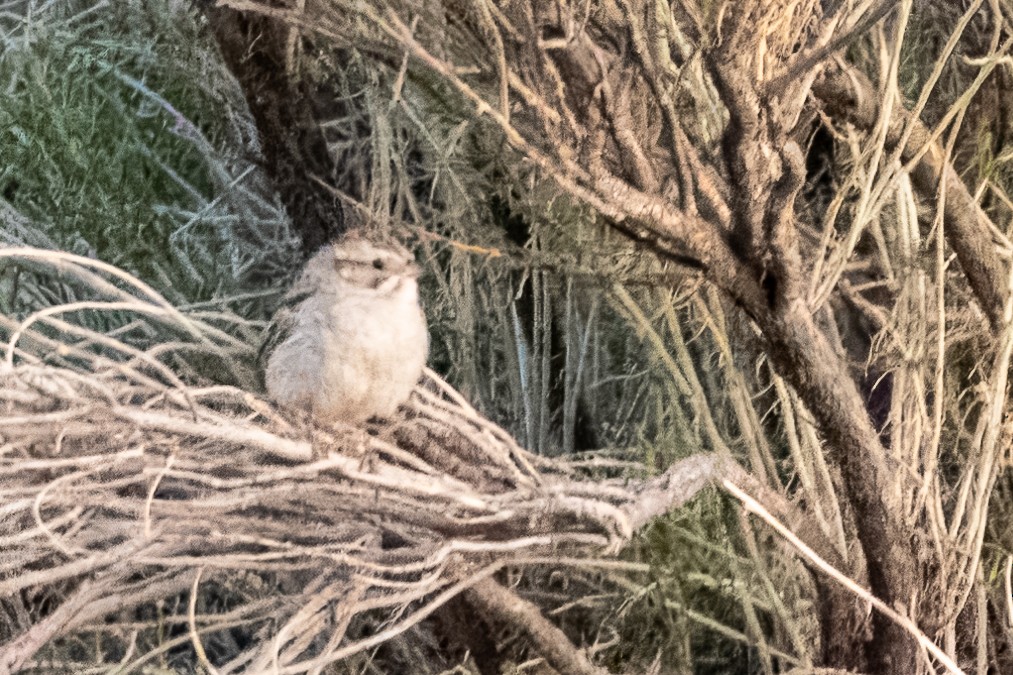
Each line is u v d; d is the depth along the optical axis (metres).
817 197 9.33
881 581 7.35
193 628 6.28
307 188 9.81
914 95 8.88
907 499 7.39
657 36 6.48
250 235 11.48
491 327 10.40
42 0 13.27
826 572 7.16
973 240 7.61
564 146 6.18
